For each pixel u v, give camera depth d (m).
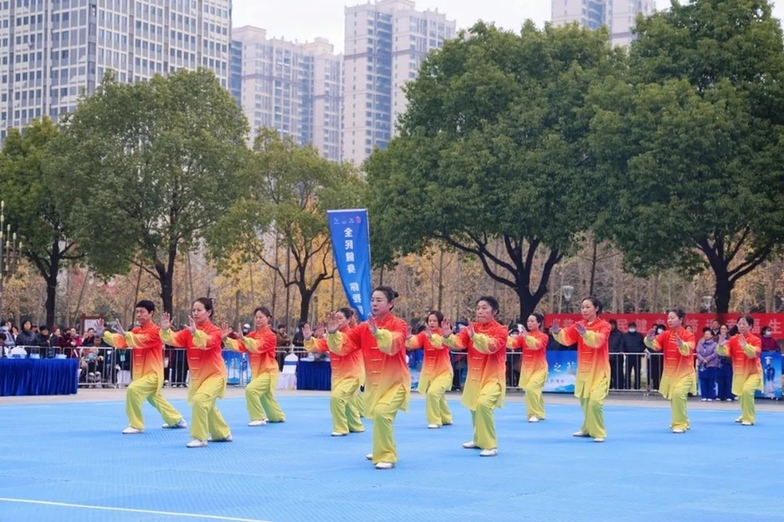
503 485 12.10
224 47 136.88
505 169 35.09
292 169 47.38
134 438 17.05
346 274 27.53
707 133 31.30
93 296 77.88
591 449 16.16
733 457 15.20
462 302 68.88
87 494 11.17
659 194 32.34
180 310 74.19
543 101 36.06
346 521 9.65
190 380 16.30
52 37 121.12
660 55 34.25
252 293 66.69
